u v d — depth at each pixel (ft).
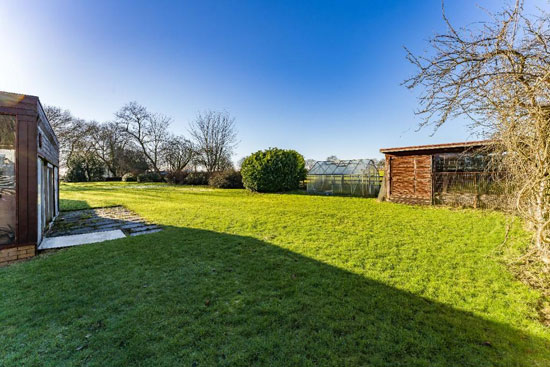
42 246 16.75
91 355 6.56
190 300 9.59
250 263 13.56
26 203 14.73
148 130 106.93
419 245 16.81
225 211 31.65
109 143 110.32
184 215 28.78
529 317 8.56
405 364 6.36
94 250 15.78
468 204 33.60
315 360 6.48
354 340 7.28
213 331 7.68
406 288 10.64
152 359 6.43
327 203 40.14
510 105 9.59
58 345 6.95
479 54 9.28
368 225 23.21
